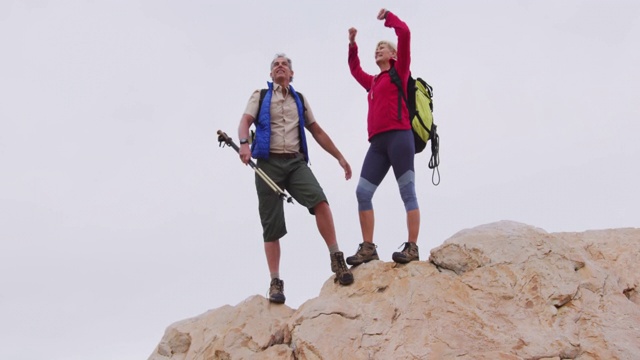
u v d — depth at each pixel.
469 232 5.75
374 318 5.33
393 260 5.81
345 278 5.74
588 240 6.07
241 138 6.02
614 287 5.38
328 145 6.52
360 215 6.12
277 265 6.14
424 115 6.14
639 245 5.90
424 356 4.92
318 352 5.17
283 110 6.20
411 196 5.96
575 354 4.86
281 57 6.33
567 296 5.19
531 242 5.50
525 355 4.82
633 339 4.94
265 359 5.36
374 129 6.12
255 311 5.89
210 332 5.93
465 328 5.04
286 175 6.14
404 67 6.04
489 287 5.29
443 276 5.50
